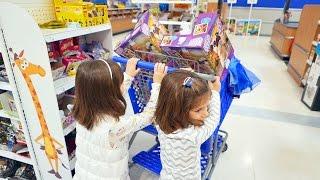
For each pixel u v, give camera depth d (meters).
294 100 3.26
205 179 1.41
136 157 1.57
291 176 1.91
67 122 1.49
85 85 1.06
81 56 1.62
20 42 1.25
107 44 1.82
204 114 1.08
